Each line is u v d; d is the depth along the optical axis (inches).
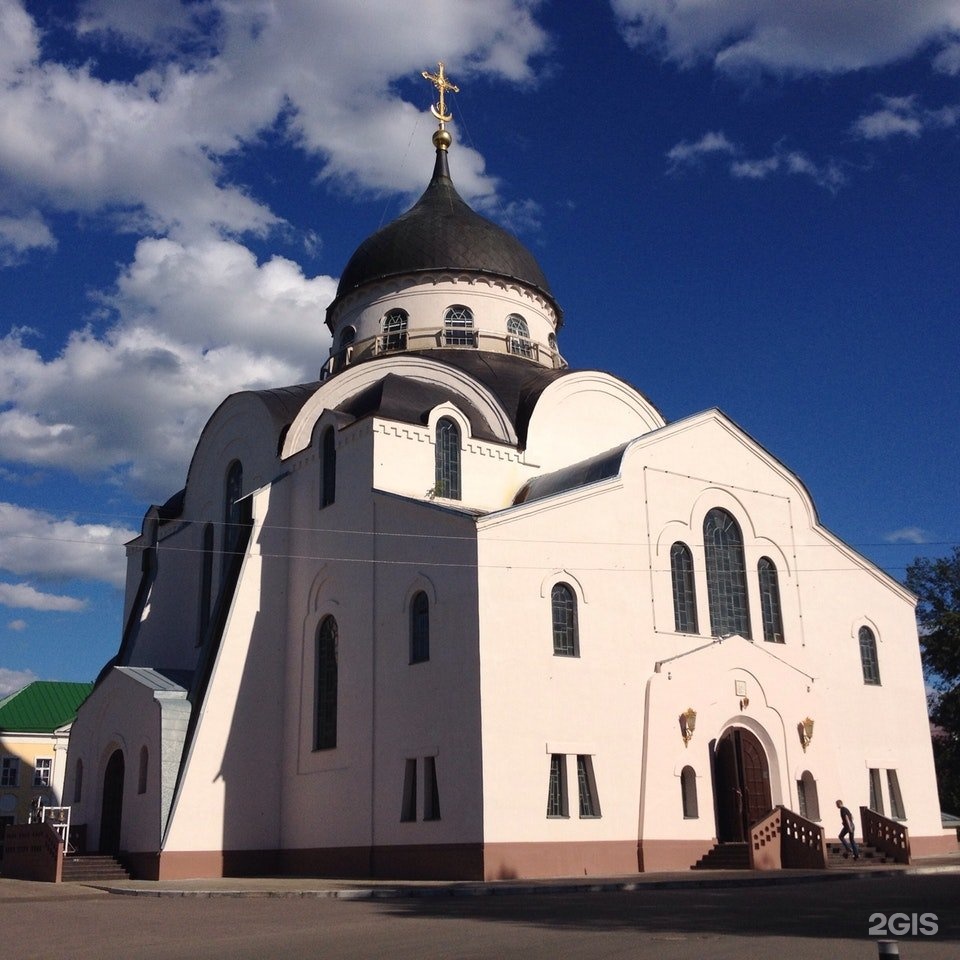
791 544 1471.5
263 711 1379.2
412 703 1192.2
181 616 1667.1
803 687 1374.3
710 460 1417.3
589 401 1561.3
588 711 1186.0
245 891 973.8
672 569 1334.9
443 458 1384.1
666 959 506.3
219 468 1665.8
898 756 1477.6
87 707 1540.4
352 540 1336.1
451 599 1170.0
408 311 1707.7
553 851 1108.5
